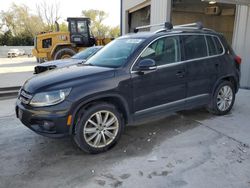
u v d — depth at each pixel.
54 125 3.58
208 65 5.06
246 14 8.20
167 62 4.49
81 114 3.75
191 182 3.17
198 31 5.07
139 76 4.13
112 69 4.03
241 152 3.92
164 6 8.64
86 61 4.88
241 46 8.44
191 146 4.12
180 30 4.81
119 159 3.74
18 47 40.12
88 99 3.71
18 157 3.85
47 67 7.77
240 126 4.95
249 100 6.83
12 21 47.81
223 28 15.75
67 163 3.65
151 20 9.86
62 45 16.53
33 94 3.69
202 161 3.65
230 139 4.37
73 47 16.56
